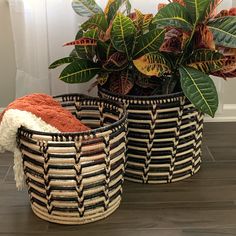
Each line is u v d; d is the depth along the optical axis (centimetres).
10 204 122
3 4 157
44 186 107
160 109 118
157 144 124
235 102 178
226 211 117
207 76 112
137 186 130
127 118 120
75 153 101
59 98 129
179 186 130
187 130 125
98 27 120
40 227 112
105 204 112
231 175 136
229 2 147
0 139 107
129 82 122
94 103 127
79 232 109
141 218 114
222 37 112
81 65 122
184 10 112
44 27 149
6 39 163
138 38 116
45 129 108
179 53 118
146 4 148
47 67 155
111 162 107
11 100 173
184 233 108
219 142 160
